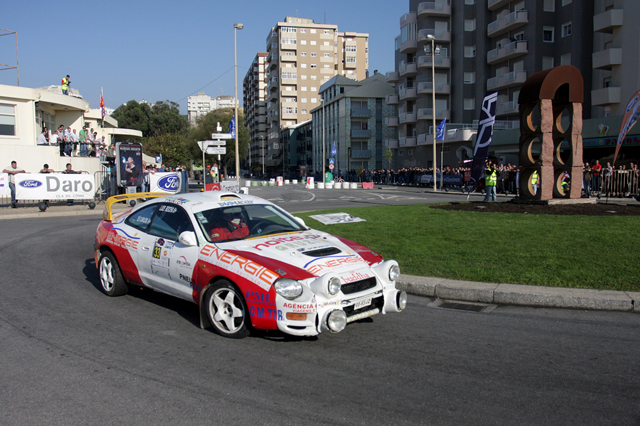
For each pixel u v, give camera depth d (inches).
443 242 350.9
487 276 259.9
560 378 148.7
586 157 1168.8
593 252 303.0
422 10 1892.2
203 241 195.8
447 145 1844.2
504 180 1092.5
